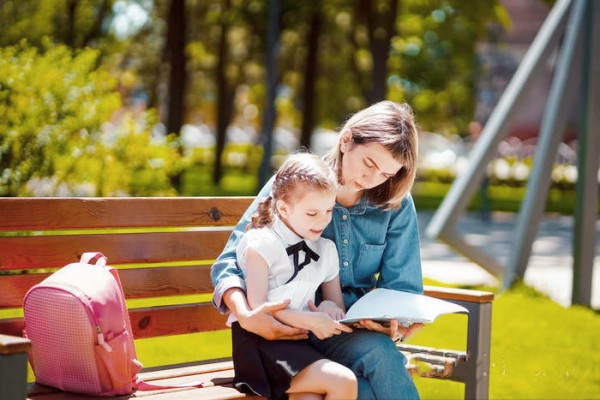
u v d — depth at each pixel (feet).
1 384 8.48
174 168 29.25
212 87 110.32
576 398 16.90
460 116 99.50
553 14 28.81
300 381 10.42
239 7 71.82
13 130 23.43
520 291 27.78
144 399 10.02
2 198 11.09
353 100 96.37
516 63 112.27
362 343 11.05
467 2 73.20
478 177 28.43
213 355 18.57
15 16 47.83
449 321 23.36
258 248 10.91
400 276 12.10
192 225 13.04
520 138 110.73
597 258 42.50
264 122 62.85
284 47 89.20
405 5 76.07
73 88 25.23
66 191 24.91
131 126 27.20
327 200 10.94
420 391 17.35
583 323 24.03
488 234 53.16
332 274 11.69
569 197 86.74
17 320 11.03
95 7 71.41
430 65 85.71
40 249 11.45
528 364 19.36
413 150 11.54
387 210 12.03
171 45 74.23
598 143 26.68
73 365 9.92
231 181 100.01
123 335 10.08
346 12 73.00
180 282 12.88
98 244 11.99
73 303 9.76
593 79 26.68
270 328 10.44
